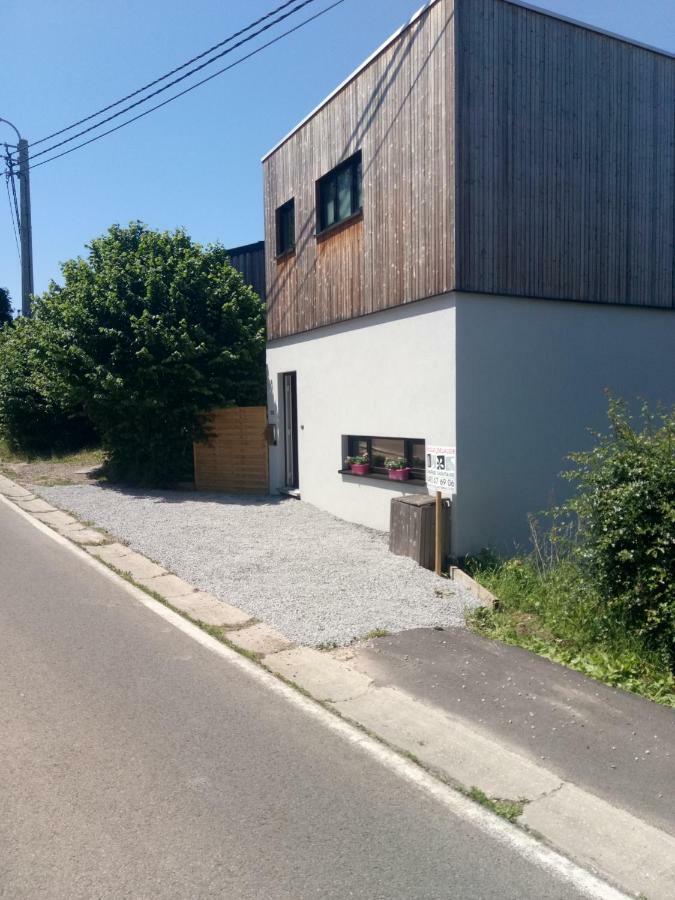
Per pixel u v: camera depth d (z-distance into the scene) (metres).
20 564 9.05
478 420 9.18
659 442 6.12
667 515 5.65
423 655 6.11
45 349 14.72
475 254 9.07
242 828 3.65
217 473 15.02
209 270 15.83
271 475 14.34
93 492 14.81
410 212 9.76
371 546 9.80
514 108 9.34
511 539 9.42
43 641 6.32
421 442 9.98
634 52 10.37
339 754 4.45
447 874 3.35
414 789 4.08
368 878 3.29
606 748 4.57
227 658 5.99
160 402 14.56
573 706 5.16
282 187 13.40
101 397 14.29
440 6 9.05
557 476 9.81
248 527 11.13
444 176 9.06
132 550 9.79
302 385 12.94
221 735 4.66
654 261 10.71
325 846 3.52
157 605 7.42
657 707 5.16
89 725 4.75
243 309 16.11
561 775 4.26
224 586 7.98
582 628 6.37
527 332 9.55
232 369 15.49
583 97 9.94
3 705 5.02
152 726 4.75
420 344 9.66
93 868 3.30
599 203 10.13
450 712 5.06
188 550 9.64
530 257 9.52
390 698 5.29
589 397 10.13
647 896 3.26
